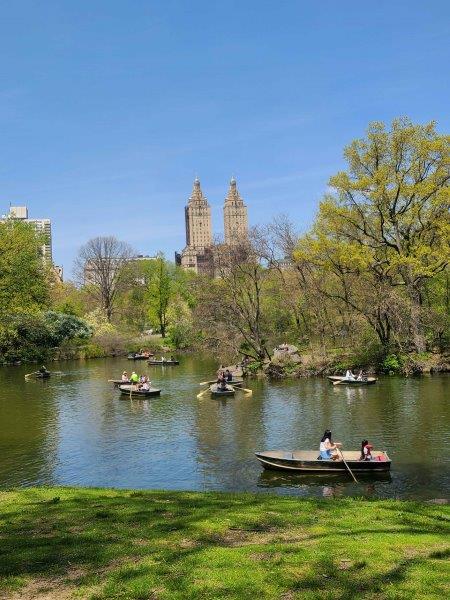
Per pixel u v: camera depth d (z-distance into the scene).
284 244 56.81
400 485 18.89
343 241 49.47
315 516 11.85
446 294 52.06
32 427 30.81
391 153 45.22
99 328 87.81
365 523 11.35
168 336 87.50
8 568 8.57
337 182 46.38
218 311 52.72
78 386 47.84
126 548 9.39
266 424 29.23
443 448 23.06
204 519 11.35
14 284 42.72
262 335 54.41
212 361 67.81
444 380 40.75
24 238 48.06
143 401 38.56
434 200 43.91
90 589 7.74
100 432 29.09
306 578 8.00
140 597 7.45
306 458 21.36
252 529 10.70
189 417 32.22
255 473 20.84
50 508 12.52
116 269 105.56
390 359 45.66
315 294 53.53
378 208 45.47
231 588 7.66
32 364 70.50
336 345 54.75
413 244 46.78
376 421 28.52
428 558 8.88
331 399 35.62
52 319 78.06
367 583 7.83
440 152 44.06
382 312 47.34
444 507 13.63
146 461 23.20
